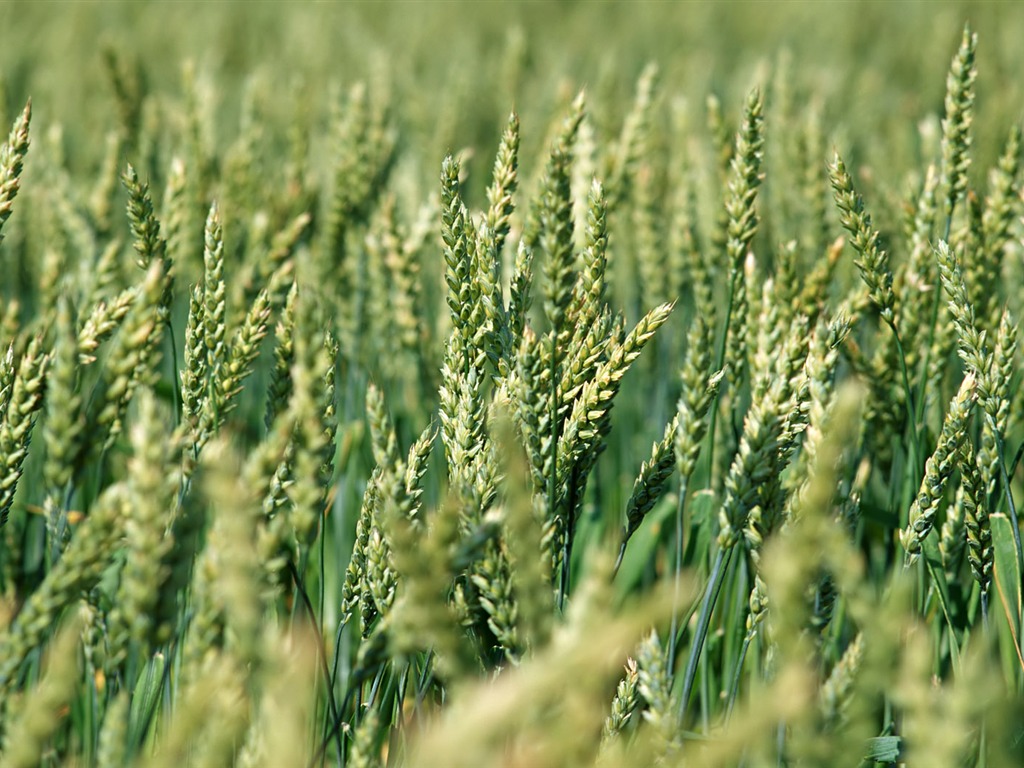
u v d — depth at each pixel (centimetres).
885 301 153
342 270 185
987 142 216
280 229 189
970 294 162
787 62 214
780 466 139
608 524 180
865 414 162
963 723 121
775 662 137
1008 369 145
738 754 138
